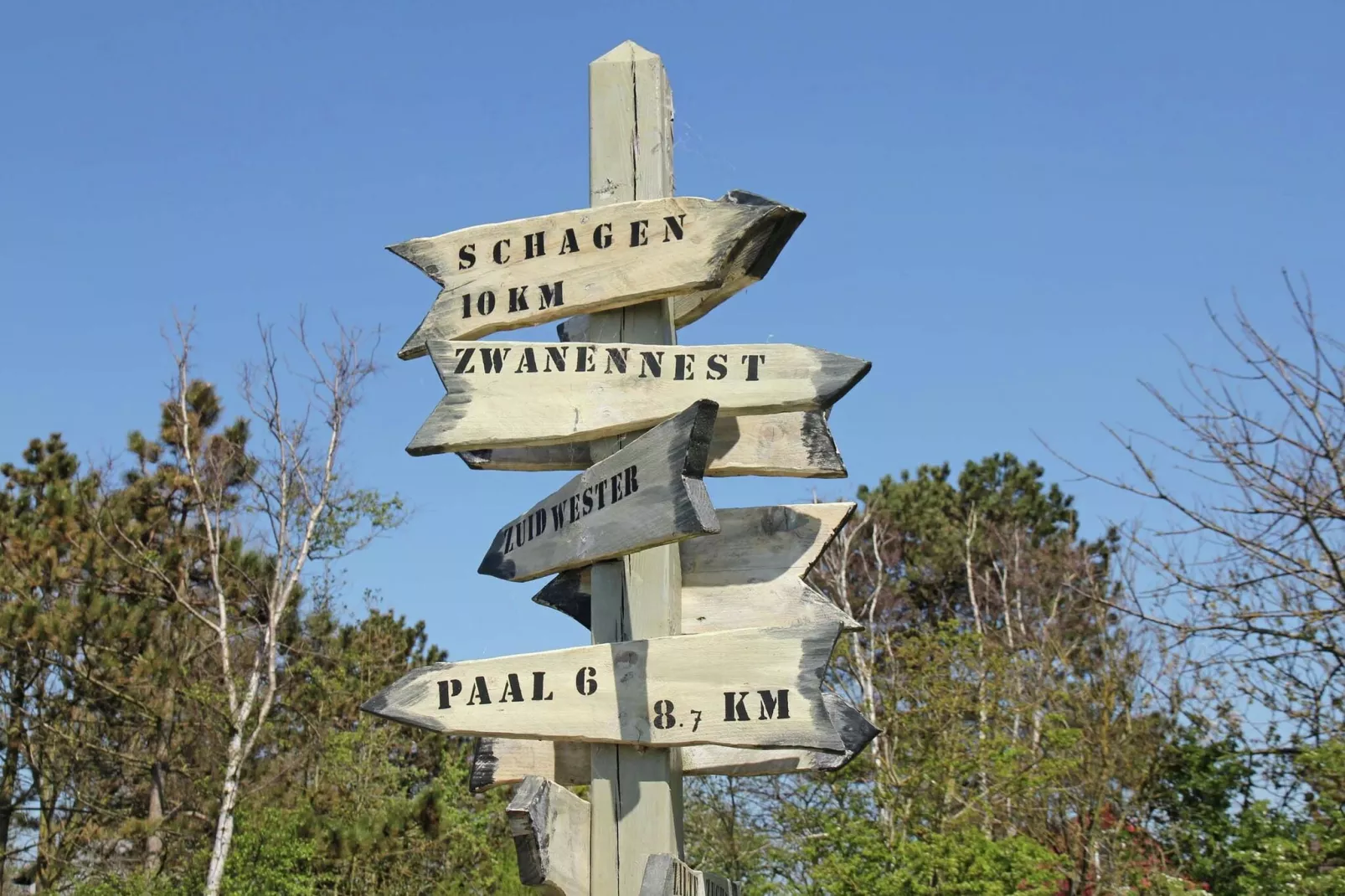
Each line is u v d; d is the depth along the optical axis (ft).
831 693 12.79
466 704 12.16
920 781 43.80
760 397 12.15
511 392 12.64
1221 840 36.40
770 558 12.89
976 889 36.91
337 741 66.44
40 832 67.92
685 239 12.67
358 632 80.33
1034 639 59.00
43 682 67.72
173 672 58.65
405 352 13.39
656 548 12.80
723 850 53.52
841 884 38.42
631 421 12.32
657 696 11.75
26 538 65.31
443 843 60.29
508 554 13.10
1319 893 29.12
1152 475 30.71
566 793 12.02
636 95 13.92
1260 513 29.73
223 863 53.11
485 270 13.33
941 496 90.63
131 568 64.75
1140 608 34.09
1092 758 40.19
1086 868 37.35
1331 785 31.27
